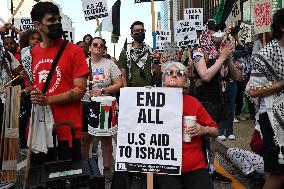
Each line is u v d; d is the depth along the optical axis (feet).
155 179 12.34
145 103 12.13
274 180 13.85
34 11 12.21
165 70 12.80
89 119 18.88
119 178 12.45
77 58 12.53
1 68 15.53
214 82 17.75
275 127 13.41
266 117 13.80
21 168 21.03
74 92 12.28
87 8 33.58
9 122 13.64
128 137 12.16
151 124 12.08
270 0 20.89
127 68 21.75
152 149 12.04
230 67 19.08
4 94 14.11
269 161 13.67
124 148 12.17
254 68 13.70
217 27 18.25
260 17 21.62
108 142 19.35
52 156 12.91
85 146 20.10
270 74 13.41
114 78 20.25
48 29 12.12
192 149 12.24
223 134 27.35
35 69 12.50
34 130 12.28
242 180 19.17
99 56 20.07
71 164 12.16
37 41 20.51
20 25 35.06
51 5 12.21
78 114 12.79
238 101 35.17
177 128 11.98
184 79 12.64
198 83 17.90
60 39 12.68
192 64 18.33
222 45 17.21
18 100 13.56
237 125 33.47
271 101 13.48
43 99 11.80
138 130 12.12
